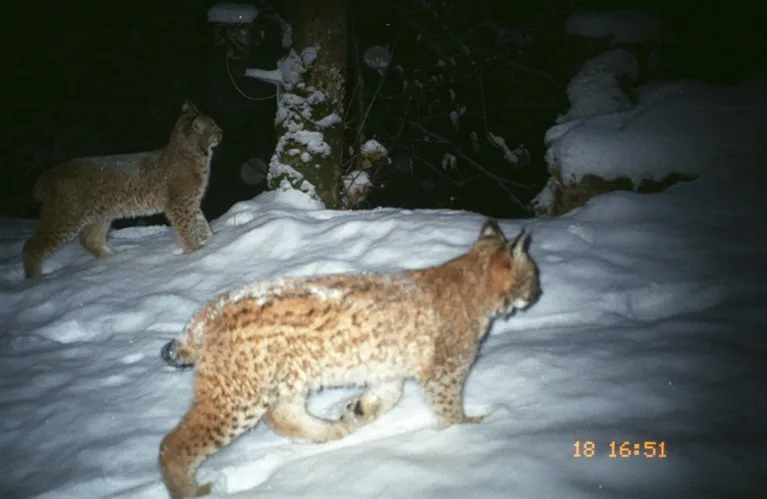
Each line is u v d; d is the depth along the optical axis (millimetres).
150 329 2904
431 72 6520
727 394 2033
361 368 1864
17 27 7418
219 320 1792
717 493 1637
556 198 3951
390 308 1845
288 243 3457
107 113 7500
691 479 1678
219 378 1775
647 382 2111
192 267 3424
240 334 1771
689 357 2236
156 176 3646
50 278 3557
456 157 6844
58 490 1885
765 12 4238
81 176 3635
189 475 1792
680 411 1965
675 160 3645
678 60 4348
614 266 2939
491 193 6805
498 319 2617
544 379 2176
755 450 1770
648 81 4359
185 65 7418
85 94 7551
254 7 4926
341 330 1819
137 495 1851
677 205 3404
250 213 3977
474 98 6469
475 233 3273
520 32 5707
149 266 3568
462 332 1928
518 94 6062
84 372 2578
